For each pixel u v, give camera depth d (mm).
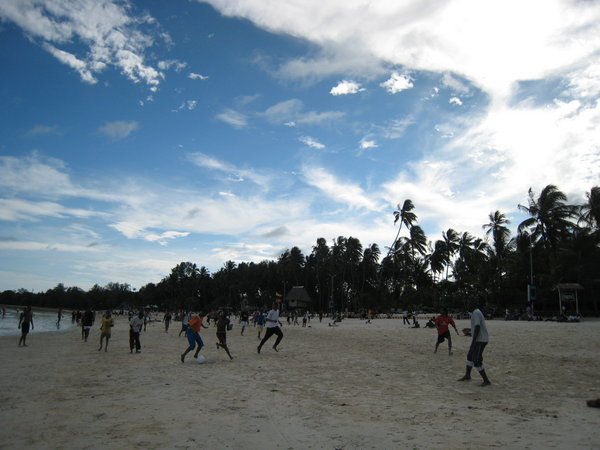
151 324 51938
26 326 20469
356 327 34594
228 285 121750
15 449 5180
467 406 7352
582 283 45094
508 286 50375
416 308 63094
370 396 8258
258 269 115438
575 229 46062
